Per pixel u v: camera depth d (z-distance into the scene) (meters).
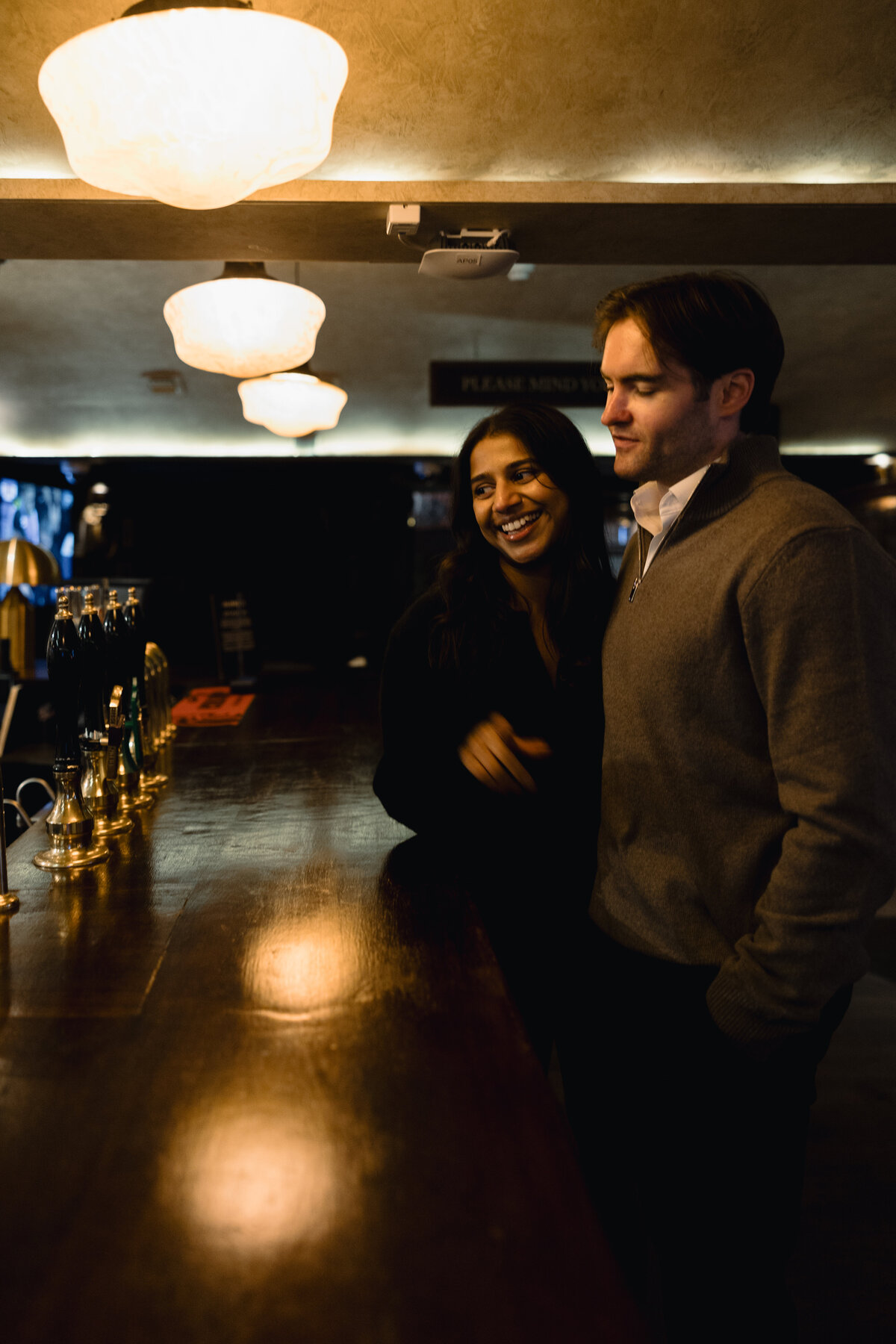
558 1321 0.53
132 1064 0.82
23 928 1.16
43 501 6.80
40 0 1.75
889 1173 1.89
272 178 1.45
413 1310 0.54
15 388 5.32
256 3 1.81
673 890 1.06
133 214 2.32
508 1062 0.82
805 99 2.09
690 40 1.91
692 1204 1.06
